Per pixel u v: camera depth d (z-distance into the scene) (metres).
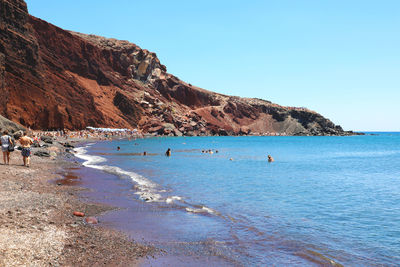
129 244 8.02
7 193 12.09
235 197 15.72
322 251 8.32
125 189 16.00
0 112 57.34
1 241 6.84
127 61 183.50
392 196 17.31
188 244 8.38
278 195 16.77
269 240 9.09
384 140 156.88
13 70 77.44
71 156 33.41
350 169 33.78
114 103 148.25
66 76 113.38
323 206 14.30
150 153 47.09
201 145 83.75
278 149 74.69
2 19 78.94
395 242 9.22
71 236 8.02
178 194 15.83
